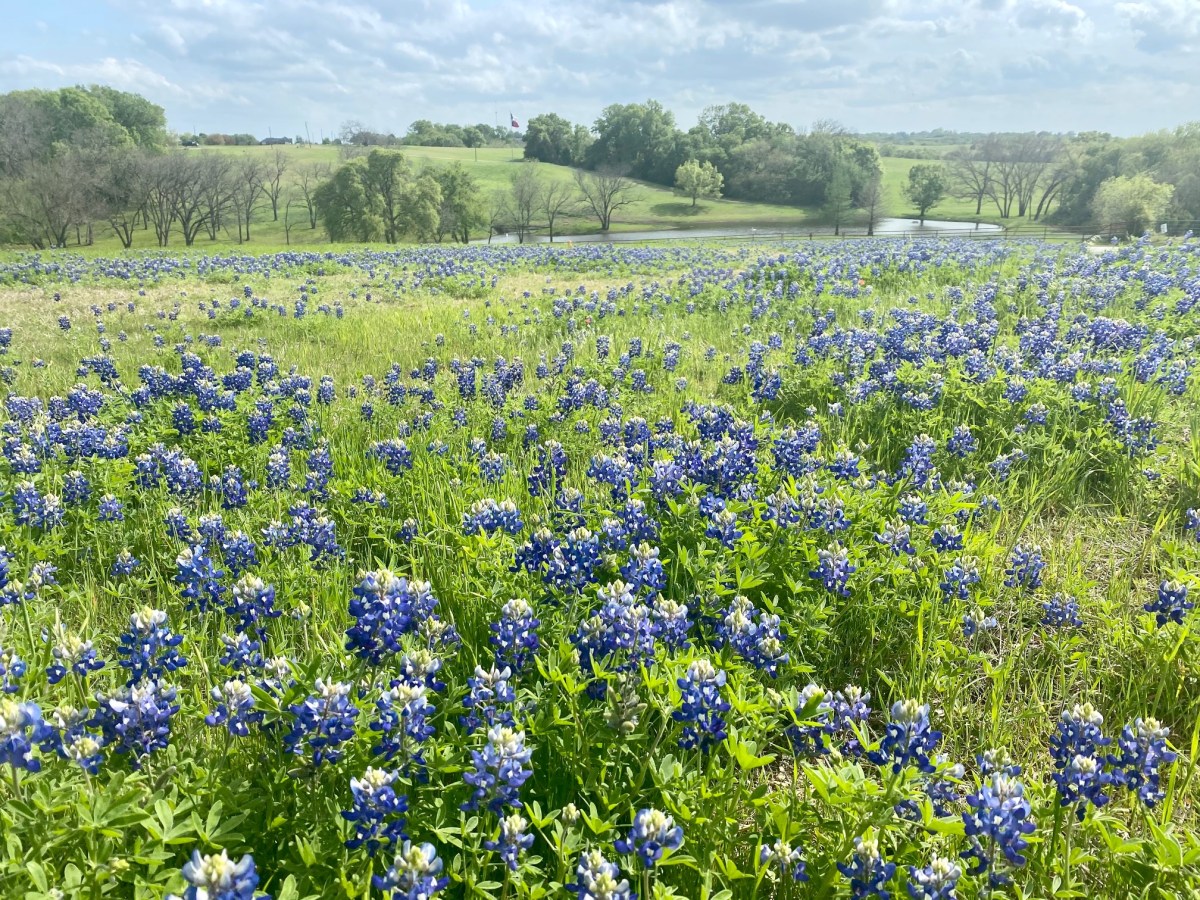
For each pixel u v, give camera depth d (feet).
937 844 10.80
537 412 30.45
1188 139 255.09
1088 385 28.73
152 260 117.39
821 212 369.71
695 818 10.22
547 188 352.28
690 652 12.85
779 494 17.53
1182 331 41.09
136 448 27.48
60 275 92.38
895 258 79.92
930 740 10.56
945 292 57.16
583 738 11.28
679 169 403.75
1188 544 20.16
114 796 9.00
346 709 9.97
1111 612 16.99
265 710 10.56
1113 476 24.17
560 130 511.40
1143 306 47.96
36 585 17.04
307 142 583.99
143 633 11.77
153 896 8.55
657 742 11.20
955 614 16.49
